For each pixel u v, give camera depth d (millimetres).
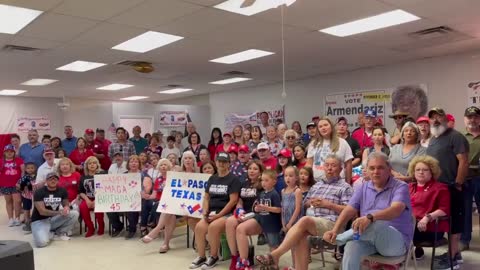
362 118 5926
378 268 2873
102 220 5500
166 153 7531
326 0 4012
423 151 3805
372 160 2752
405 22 4914
